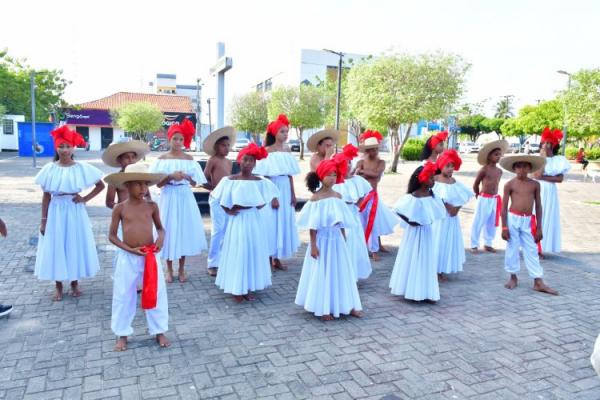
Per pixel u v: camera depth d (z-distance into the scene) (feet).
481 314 17.49
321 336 15.31
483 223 26.71
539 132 128.36
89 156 112.27
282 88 106.52
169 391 11.84
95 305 17.54
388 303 18.60
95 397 11.50
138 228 13.67
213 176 21.76
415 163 104.78
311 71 166.61
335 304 16.61
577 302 18.94
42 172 17.10
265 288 20.12
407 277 18.45
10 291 18.90
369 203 24.26
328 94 109.70
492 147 25.64
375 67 68.74
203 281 20.85
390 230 25.29
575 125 48.62
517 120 148.87
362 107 71.46
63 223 17.48
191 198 20.76
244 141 145.18
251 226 17.97
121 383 12.16
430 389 12.21
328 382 12.45
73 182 17.17
